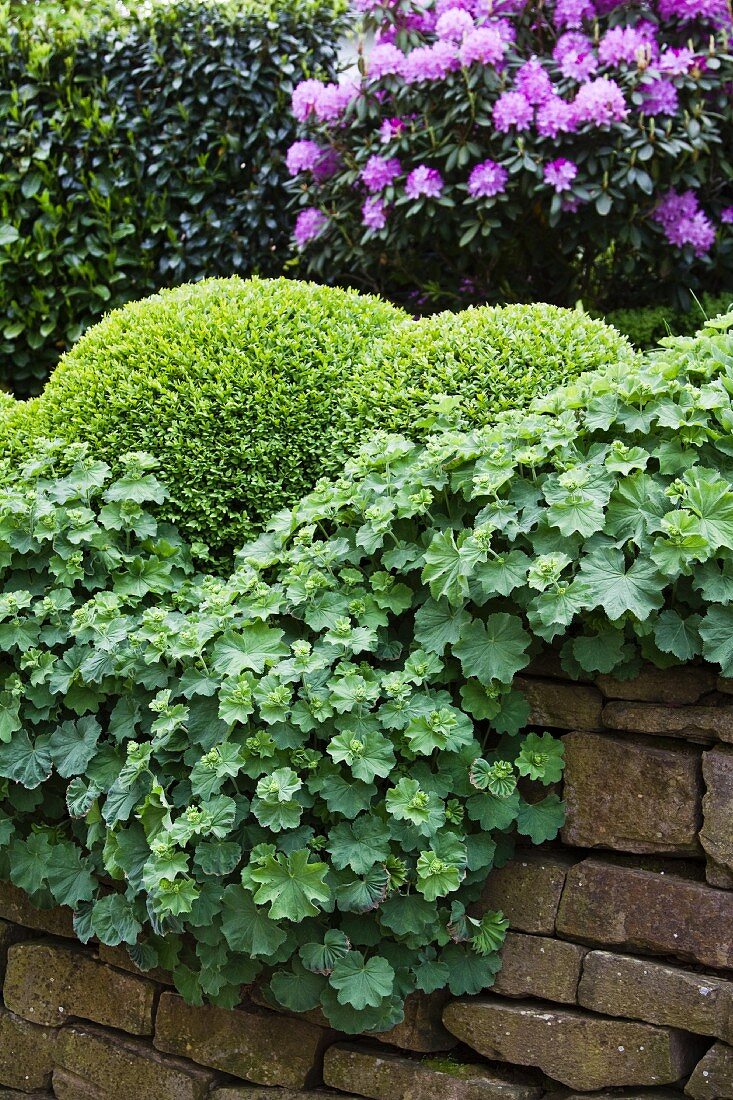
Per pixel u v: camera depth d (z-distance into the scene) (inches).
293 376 103.6
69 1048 89.2
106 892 86.4
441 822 73.4
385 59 141.3
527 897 77.7
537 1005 76.2
